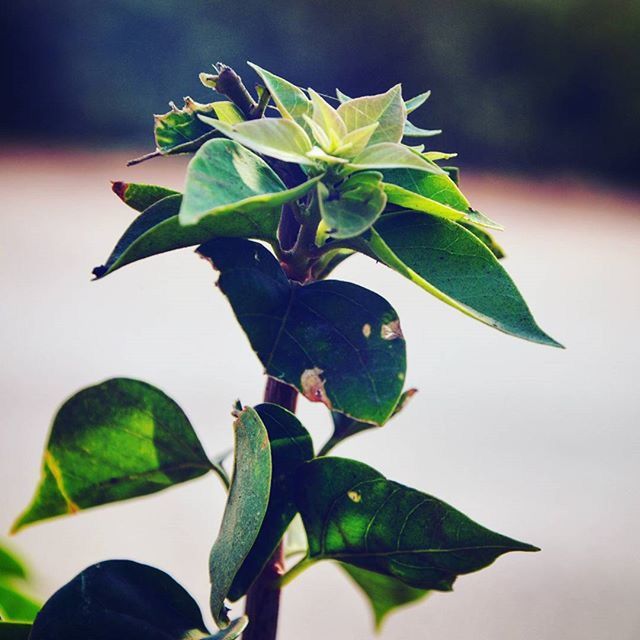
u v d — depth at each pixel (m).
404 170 0.74
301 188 0.68
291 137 0.70
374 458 3.34
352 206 0.70
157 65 8.88
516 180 9.26
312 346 0.70
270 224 0.72
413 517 0.73
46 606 0.72
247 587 0.73
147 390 0.77
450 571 0.73
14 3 8.74
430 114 9.40
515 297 0.72
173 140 0.76
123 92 8.98
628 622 2.47
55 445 0.77
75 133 9.07
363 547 0.74
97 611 0.72
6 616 0.85
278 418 0.73
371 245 0.71
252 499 0.69
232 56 8.80
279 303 0.71
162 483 0.77
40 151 8.56
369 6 8.89
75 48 8.88
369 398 0.70
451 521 0.72
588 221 7.91
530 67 9.34
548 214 8.05
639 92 9.33
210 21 8.73
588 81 9.41
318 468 0.73
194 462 0.77
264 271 0.71
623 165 9.56
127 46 8.87
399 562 0.73
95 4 8.73
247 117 0.76
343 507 0.73
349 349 0.70
